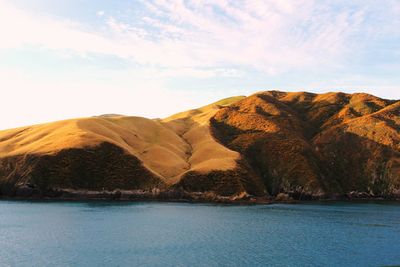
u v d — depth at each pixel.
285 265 65.44
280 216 124.94
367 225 110.19
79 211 122.38
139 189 159.38
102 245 76.81
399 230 102.38
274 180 193.75
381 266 65.69
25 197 151.50
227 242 82.50
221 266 64.25
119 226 97.94
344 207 156.88
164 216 117.06
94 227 95.94
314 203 171.62
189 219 112.56
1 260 64.81
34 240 80.00
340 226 107.44
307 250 76.56
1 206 131.50
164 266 63.56
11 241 78.75
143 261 66.00
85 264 63.50
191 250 74.62
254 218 118.75
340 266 65.38
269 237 89.06
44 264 62.94
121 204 143.00
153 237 85.75
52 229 92.25
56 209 125.62
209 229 97.38
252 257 70.25
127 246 76.50
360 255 73.12
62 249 72.88
